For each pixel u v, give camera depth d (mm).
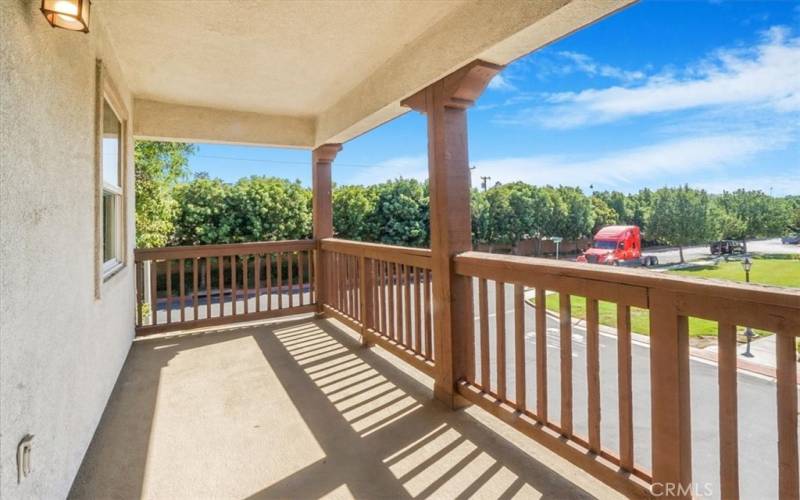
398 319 3355
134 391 2895
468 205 2662
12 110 1241
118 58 3191
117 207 3424
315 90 3986
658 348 1497
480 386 2473
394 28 2719
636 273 1565
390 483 1862
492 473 1923
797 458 1192
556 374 3639
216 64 3336
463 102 2605
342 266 4531
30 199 1365
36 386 1389
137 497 1783
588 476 1893
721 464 1345
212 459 2066
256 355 3650
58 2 1479
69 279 1788
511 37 2084
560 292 1893
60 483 1643
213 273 11852
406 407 2615
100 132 2391
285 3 2424
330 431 2326
